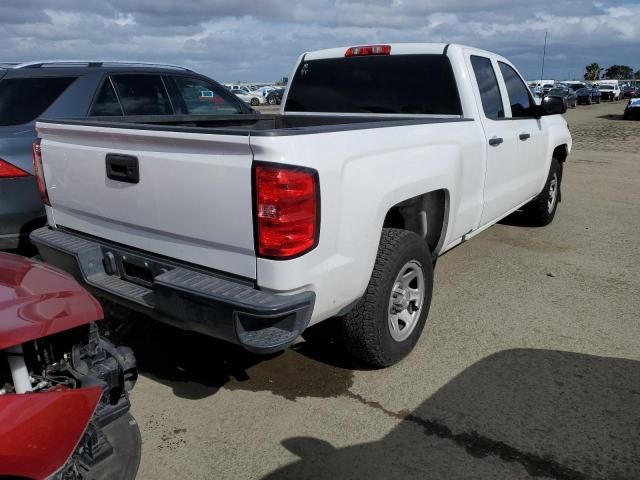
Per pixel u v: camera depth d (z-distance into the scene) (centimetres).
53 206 357
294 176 244
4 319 184
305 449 276
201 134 256
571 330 404
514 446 278
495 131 454
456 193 388
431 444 279
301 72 520
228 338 257
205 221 267
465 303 450
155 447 278
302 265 255
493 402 314
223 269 270
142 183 288
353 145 279
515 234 653
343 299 289
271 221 246
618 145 1648
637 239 637
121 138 291
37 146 355
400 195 317
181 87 582
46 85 480
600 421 297
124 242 314
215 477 258
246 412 306
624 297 465
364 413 304
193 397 321
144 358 363
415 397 319
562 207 805
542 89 4556
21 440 170
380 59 468
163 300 270
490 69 479
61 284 216
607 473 259
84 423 188
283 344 251
